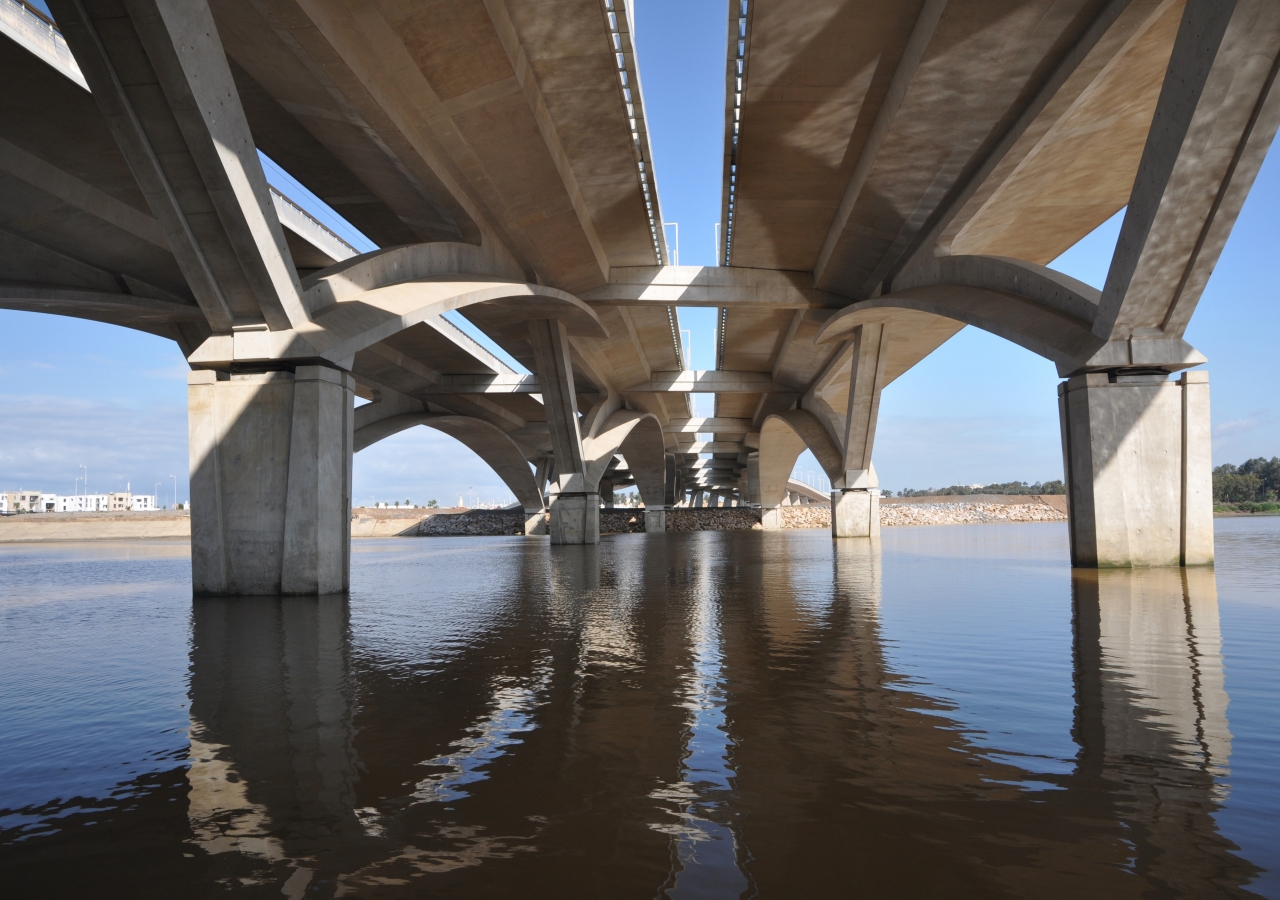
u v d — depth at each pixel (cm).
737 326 4041
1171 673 730
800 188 2475
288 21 1372
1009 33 1577
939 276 2400
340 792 454
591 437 4353
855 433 3794
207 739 568
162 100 1185
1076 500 1842
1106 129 1927
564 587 1733
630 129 2173
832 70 1848
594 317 3294
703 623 1116
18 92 1617
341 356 1577
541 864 354
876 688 692
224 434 1555
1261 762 479
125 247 2247
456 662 844
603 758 507
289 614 1279
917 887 326
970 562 2330
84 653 933
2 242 2036
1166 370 1777
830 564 2341
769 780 461
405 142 1831
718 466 10362
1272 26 1155
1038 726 565
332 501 1584
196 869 356
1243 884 325
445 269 2148
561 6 1638
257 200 1371
